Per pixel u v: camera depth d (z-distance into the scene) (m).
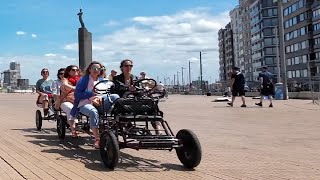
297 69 117.81
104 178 6.29
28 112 20.19
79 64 17.86
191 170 7.02
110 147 6.88
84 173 6.62
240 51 173.38
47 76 12.91
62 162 7.48
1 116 17.61
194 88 83.56
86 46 17.95
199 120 15.60
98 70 8.66
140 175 6.56
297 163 7.66
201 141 10.34
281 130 12.46
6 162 7.43
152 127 8.35
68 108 9.84
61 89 10.43
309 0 110.88
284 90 30.41
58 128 10.55
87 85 8.63
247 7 161.25
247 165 7.48
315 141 10.28
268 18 138.12
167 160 7.88
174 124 14.17
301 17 115.00
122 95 8.42
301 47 115.38
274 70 137.12
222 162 7.73
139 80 8.28
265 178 6.49
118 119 7.40
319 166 7.41
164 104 26.88
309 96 32.66
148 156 8.27
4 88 93.31
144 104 7.70
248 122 14.77
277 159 8.04
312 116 16.72
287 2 123.88
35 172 6.62
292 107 21.67
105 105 8.32
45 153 8.39
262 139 10.66
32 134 11.37
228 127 13.29
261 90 22.34
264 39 138.75
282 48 30.77
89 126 8.84
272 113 18.31
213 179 6.38
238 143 10.02
